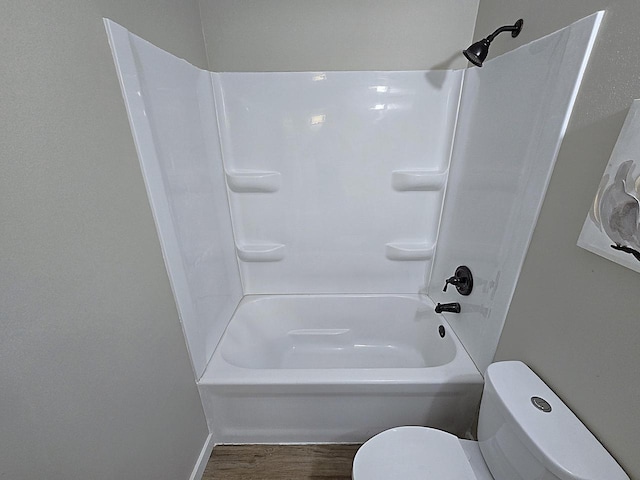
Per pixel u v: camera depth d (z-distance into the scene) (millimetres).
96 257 712
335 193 1684
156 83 989
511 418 773
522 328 974
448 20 1375
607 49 671
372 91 1498
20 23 542
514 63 1046
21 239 535
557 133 819
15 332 519
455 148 1520
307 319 1896
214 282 1451
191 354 1184
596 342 695
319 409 1311
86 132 689
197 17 1356
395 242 1781
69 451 624
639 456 603
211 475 1292
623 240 612
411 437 997
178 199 1117
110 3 777
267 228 1763
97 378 706
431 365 1637
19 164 535
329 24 1396
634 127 591
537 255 904
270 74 1478
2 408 498
